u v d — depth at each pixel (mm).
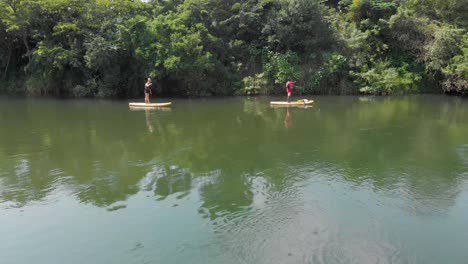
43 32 29781
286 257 6809
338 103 24766
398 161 11977
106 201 9203
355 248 7074
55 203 9141
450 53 28156
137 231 7762
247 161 12070
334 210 8602
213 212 8539
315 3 29891
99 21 29719
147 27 28250
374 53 30781
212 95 29922
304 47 30625
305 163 11836
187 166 11641
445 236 7492
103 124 18031
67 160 12383
